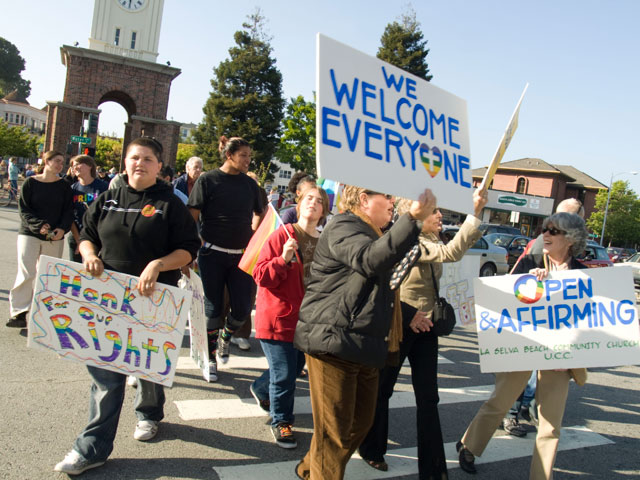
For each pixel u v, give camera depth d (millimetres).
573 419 4605
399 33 48250
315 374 2506
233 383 4477
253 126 50500
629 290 3221
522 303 3283
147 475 2863
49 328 2789
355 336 2389
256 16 52844
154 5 38188
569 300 3246
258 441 3463
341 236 2361
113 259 2951
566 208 4578
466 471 3391
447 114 2518
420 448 2980
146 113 37562
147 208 2963
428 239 3234
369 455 3291
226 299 5105
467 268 4945
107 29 37469
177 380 4406
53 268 2789
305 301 2545
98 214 3018
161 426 3512
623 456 3893
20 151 52406
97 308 2842
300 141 37312
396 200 3316
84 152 19516
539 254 3574
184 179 6285
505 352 3240
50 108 35344
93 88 36156
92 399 2873
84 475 2773
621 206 58469
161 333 2881
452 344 7105
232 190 4543
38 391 3781
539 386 3201
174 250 3045
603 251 16953
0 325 5172
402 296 3109
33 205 5066
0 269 7852
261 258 3475
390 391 3283
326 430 2482
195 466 3035
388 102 2266
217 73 52531
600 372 6348
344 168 2061
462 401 4770
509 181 56781
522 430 4090
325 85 2057
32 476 2701
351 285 2408
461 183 2512
